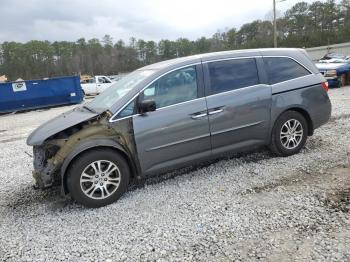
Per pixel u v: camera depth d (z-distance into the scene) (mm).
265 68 5672
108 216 4422
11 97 19750
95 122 4742
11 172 6723
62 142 4723
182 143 5043
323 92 6105
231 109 5293
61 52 98625
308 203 4262
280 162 5723
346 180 4816
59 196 5254
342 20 88500
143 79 4984
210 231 3852
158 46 99500
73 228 4199
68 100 21484
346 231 3604
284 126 5820
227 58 5438
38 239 4016
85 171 4594
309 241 3504
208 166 5832
